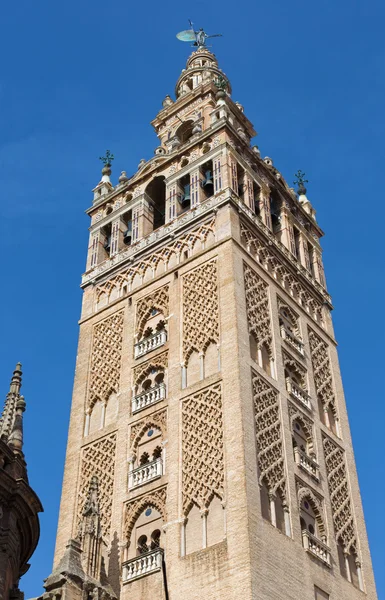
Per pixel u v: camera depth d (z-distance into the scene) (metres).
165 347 48.22
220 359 44.78
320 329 55.22
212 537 39.06
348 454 50.22
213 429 42.34
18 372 36.66
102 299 54.94
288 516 41.22
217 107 59.12
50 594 34.72
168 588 38.78
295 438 45.94
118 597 40.19
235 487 39.47
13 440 33.59
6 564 30.84
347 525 46.38
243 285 48.28
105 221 59.56
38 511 33.09
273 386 45.78
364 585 44.84
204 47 75.00
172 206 55.22
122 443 46.22
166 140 65.31
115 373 50.03
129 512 43.12
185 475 42.00
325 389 51.81
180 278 50.59
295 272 55.62
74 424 49.47
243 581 36.47
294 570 39.41
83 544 38.78
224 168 53.91
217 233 50.78
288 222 58.69
